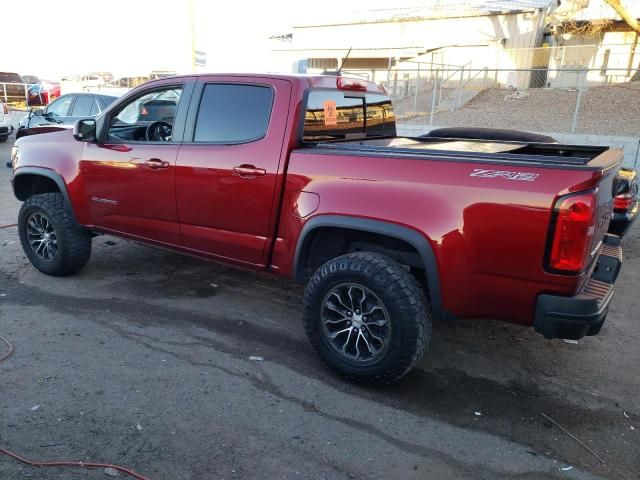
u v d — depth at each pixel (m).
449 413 3.34
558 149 4.28
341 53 24.66
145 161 4.49
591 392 3.64
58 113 12.39
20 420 3.09
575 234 2.83
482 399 3.51
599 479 2.82
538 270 2.95
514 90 20.02
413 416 3.29
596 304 2.94
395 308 3.26
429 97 19.42
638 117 15.17
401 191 3.28
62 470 2.72
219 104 4.18
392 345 3.32
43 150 5.22
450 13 21.77
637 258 6.74
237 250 4.16
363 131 4.67
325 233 3.81
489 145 4.43
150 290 5.12
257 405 3.34
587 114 16.05
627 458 2.98
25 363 3.71
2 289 5.02
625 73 21.14
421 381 3.71
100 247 6.43
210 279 5.48
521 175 2.95
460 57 21.38
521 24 20.56
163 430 3.06
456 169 3.14
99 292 5.02
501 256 3.02
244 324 4.48
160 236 4.63
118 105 4.79
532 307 3.04
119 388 3.45
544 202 2.87
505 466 2.89
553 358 4.11
